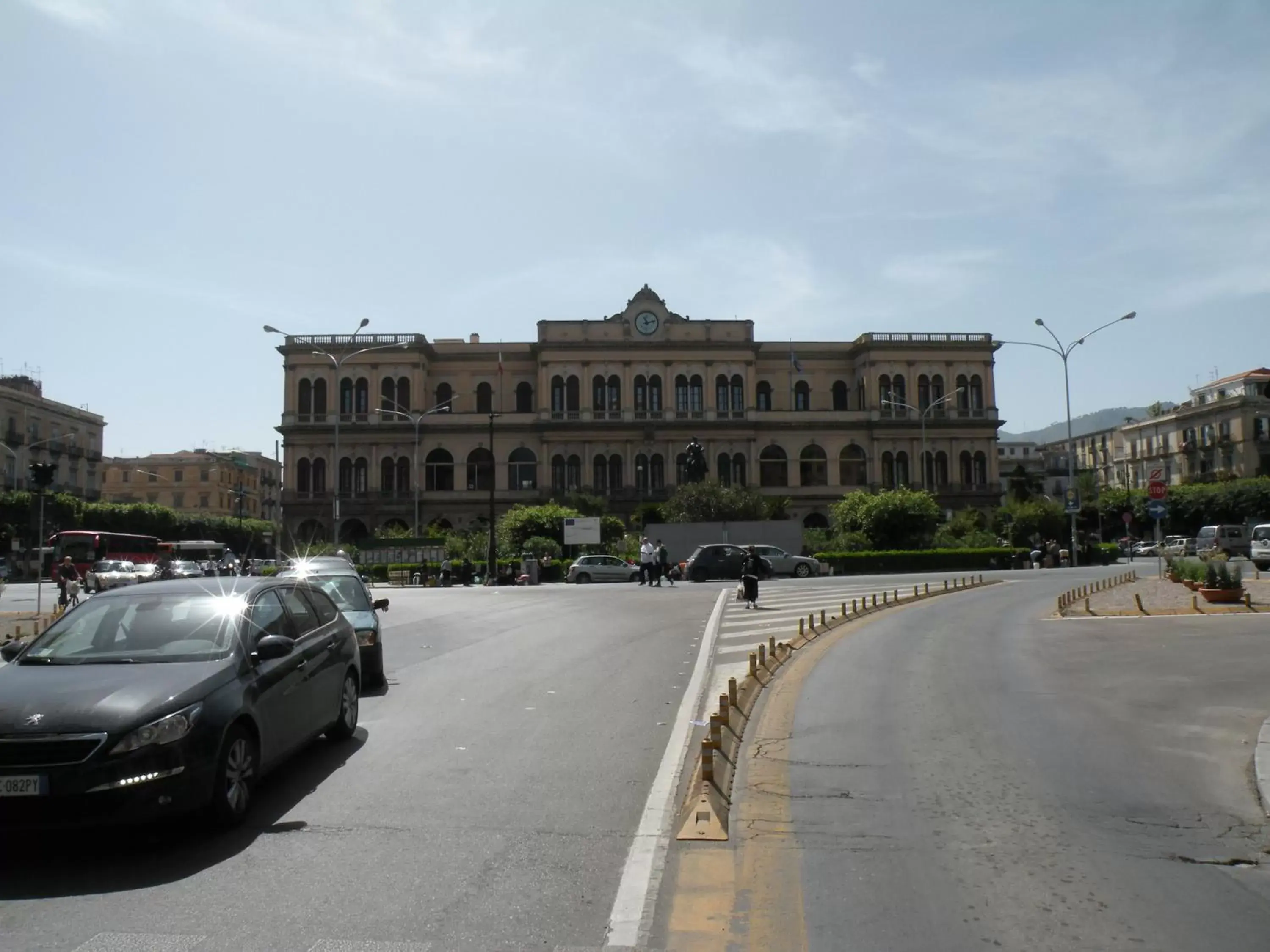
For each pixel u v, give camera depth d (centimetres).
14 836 703
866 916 558
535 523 6184
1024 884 607
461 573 5025
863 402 8331
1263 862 646
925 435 7988
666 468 7975
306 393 7962
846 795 811
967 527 6372
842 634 1986
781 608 2664
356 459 7931
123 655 782
